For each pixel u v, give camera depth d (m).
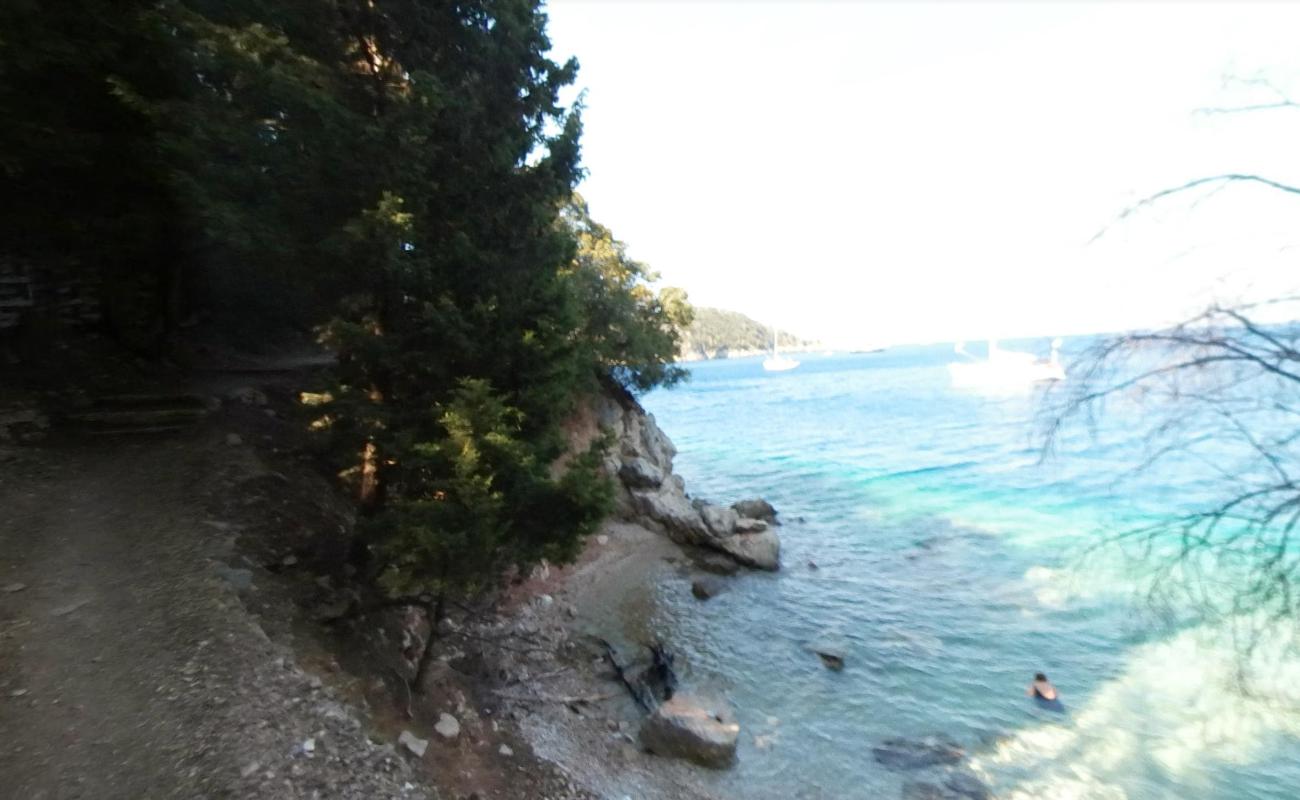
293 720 6.08
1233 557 5.31
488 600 12.70
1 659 6.16
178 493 9.70
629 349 23.19
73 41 9.27
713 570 18.61
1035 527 21.38
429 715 8.34
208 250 13.09
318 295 8.48
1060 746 10.24
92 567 7.76
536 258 9.23
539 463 8.23
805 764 9.83
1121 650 12.66
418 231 7.95
